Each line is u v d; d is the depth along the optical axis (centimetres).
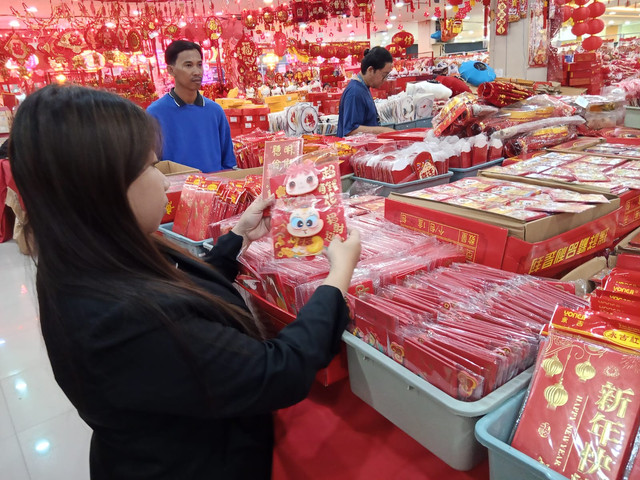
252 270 124
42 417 231
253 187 184
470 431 77
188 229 190
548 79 432
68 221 65
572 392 71
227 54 862
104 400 69
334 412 108
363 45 1084
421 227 146
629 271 97
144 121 70
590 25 450
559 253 126
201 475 82
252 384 70
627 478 62
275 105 659
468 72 376
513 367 81
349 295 99
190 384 67
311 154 128
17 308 347
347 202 186
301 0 692
